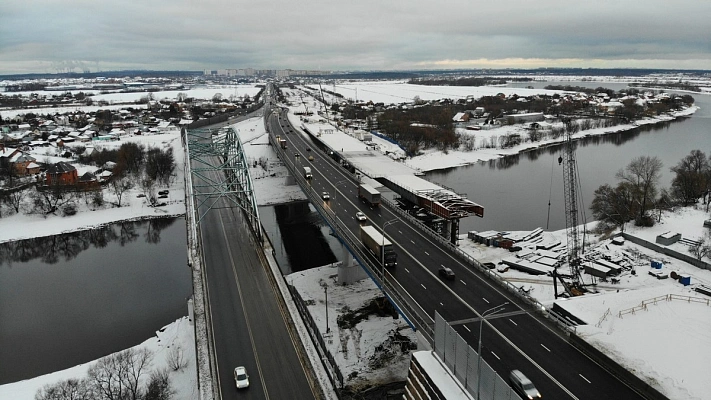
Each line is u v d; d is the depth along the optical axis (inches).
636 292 3115.2
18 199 5807.1
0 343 3216.0
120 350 3105.3
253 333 2637.8
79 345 3179.1
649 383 1950.1
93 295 3917.3
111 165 7327.8
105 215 5880.9
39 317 3563.0
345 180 5565.9
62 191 6102.4
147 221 5802.2
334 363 2600.9
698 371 2107.5
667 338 2425.0
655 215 4862.2
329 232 5162.4
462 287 2819.9
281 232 5172.2
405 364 2800.2
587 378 1998.0
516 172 7593.5
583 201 5949.8
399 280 2903.5
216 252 3799.2
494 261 4153.5
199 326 2728.8
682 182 5541.3
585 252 4237.2
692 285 3484.3
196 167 6722.4
